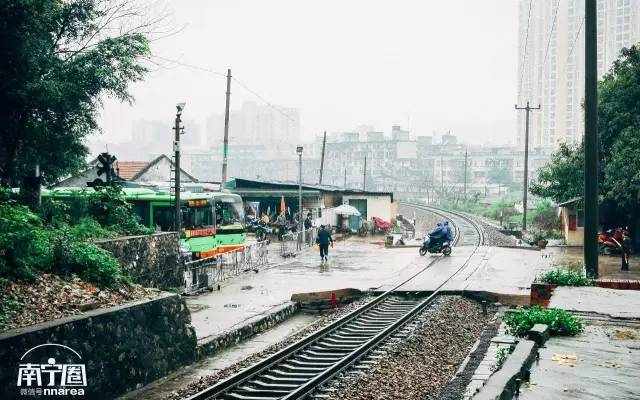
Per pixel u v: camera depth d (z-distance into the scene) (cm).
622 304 1437
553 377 877
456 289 2091
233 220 2889
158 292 1351
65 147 1931
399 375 1197
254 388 1102
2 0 1523
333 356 1322
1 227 1186
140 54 1836
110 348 1092
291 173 15012
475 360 1225
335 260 2952
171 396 1077
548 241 4078
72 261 1277
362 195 4750
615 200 3216
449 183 13112
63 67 1745
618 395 801
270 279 2348
